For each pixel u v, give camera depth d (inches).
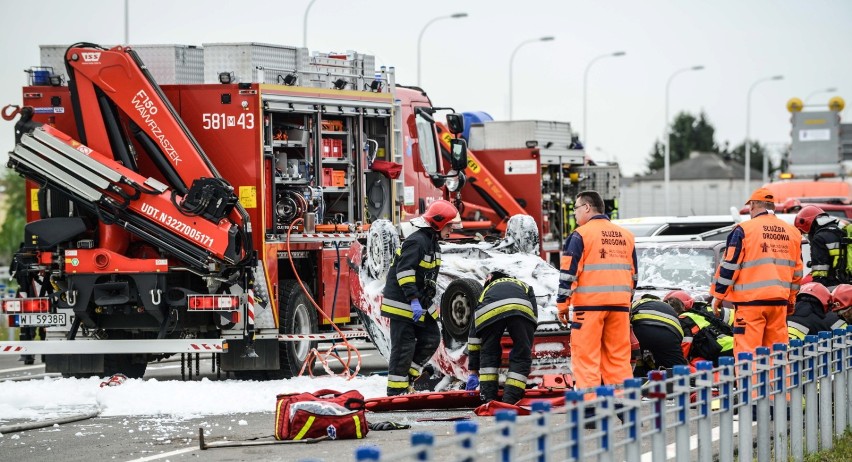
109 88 1266.0
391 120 1542.8
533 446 551.2
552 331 1093.8
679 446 661.9
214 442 912.9
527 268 1205.7
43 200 1318.9
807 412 891.4
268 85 1334.9
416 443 458.6
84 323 1301.7
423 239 1090.7
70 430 1000.9
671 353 1037.8
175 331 1336.1
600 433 573.3
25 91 1322.6
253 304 1294.3
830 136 3457.2
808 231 1357.0
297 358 1363.2
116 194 1248.8
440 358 1146.7
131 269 1269.7
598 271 970.7
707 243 1409.9
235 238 1250.0
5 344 1299.2
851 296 1132.5
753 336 1029.8
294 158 1407.5
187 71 1384.1
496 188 2137.1
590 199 987.9
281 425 903.7
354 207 1493.6
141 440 941.2
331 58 1464.1
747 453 763.4
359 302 1269.7
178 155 1266.0
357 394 928.3
